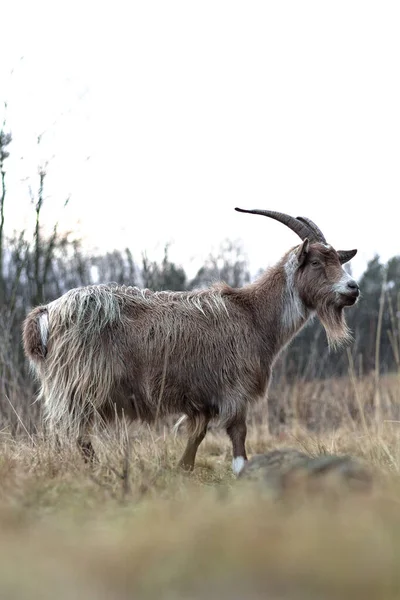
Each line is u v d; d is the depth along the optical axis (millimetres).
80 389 6031
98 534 2859
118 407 6215
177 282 17250
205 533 2570
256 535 2465
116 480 4566
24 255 12898
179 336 6238
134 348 6156
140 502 3951
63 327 6121
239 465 6238
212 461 7027
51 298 15734
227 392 6336
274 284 6754
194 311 6379
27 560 2373
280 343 6754
